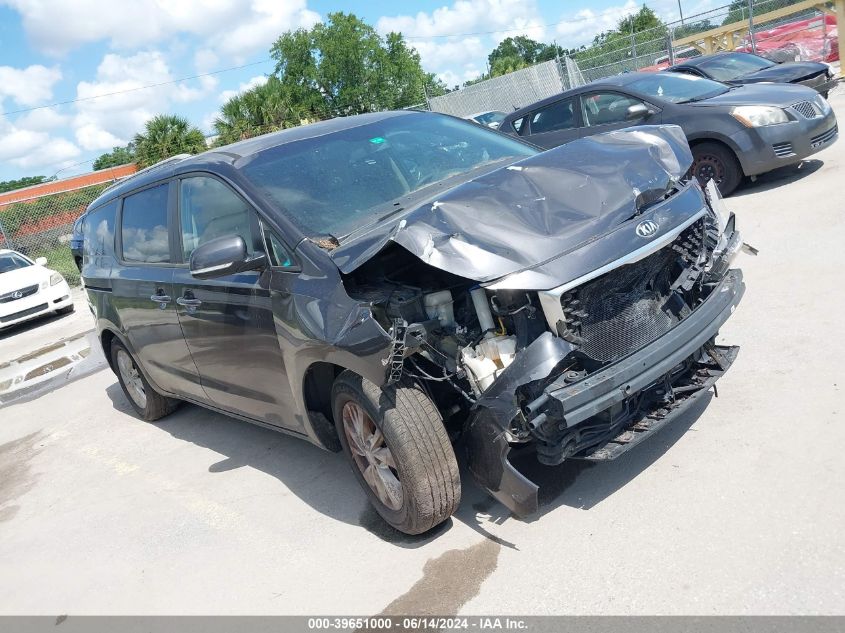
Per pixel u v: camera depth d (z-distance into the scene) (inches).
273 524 159.2
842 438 131.2
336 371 143.6
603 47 945.5
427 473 126.3
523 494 117.8
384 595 124.3
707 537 115.6
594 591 111.2
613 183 131.6
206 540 159.9
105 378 324.2
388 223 133.1
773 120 314.0
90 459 230.4
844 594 97.6
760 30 799.1
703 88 355.9
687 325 127.7
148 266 197.0
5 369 398.3
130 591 147.6
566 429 120.2
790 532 111.7
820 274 211.9
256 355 157.0
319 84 2236.7
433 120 189.5
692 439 144.6
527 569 120.6
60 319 526.0
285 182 155.9
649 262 125.8
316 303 132.0
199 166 175.5
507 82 1016.9
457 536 135.3
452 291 125.8
